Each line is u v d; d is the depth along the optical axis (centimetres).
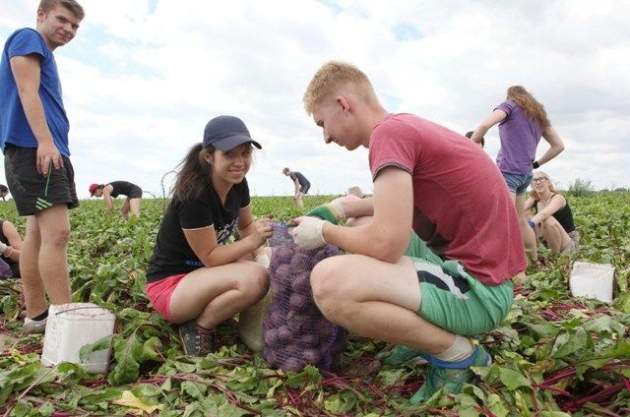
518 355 290
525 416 249
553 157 649
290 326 297
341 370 316
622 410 261
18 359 327
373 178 264
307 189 1745
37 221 384
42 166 360
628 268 521
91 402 279
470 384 264
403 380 295
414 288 261
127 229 819
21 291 488
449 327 266
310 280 278
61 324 316
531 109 602
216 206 332
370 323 264
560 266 527
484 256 266
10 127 365
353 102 279
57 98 387
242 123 323
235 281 321
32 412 263
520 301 384
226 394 278
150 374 310
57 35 385
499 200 270
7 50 369
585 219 882
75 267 490
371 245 261
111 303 397
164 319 359
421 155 261
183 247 344
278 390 290
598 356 270
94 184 1212
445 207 267
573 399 276
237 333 363
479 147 278
